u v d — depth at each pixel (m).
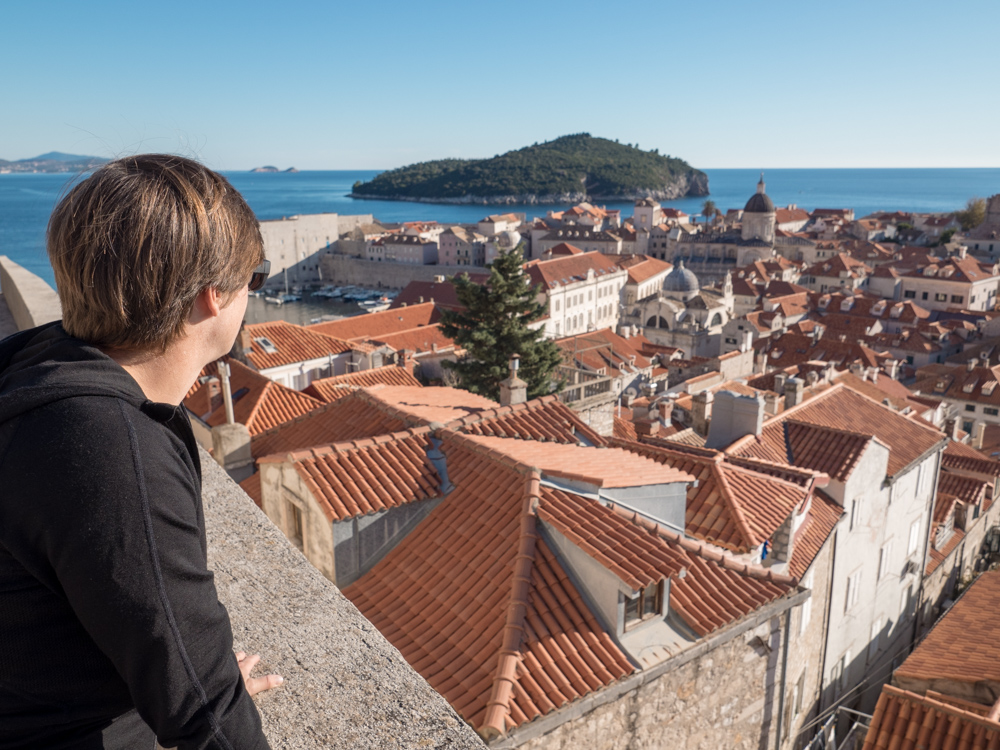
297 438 19.55
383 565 13.92
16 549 1.62
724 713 13.46
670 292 110.81
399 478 14.51
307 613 3.89
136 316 1.80
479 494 14.24
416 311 73.88
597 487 13.54
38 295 14.51
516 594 12.01
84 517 1.57
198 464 2.10
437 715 3.20
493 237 192.88
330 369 48.91
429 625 12.36
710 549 14.25
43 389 1.65
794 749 22.25
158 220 1.77
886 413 30.95
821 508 22.55
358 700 3.26
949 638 21.36
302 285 196.88
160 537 1.66
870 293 152.38
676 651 12.30
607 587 12.02
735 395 25.38
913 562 30.55
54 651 1.73
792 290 138.50
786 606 13.80
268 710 3.18
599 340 73.75
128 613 1.60
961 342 112.19
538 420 18.09
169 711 1.68
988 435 65.62
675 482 14.73
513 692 10.77
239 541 4.65
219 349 2.13
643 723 12.06
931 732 15.80
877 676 29.16
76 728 1.88
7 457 1.60
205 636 1.74
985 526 45.50
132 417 1.73
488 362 40.72
